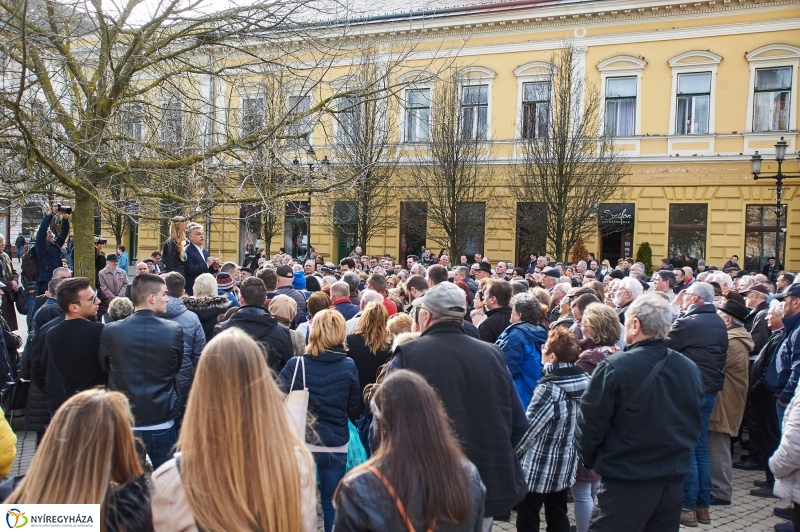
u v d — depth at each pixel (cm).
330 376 430
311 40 802
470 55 2389
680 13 2177
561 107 2027
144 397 429
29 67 673
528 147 2103
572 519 541
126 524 192
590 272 981
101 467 194
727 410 579
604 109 2259
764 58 2097
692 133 2191
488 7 2345
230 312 584
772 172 2109
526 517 436
